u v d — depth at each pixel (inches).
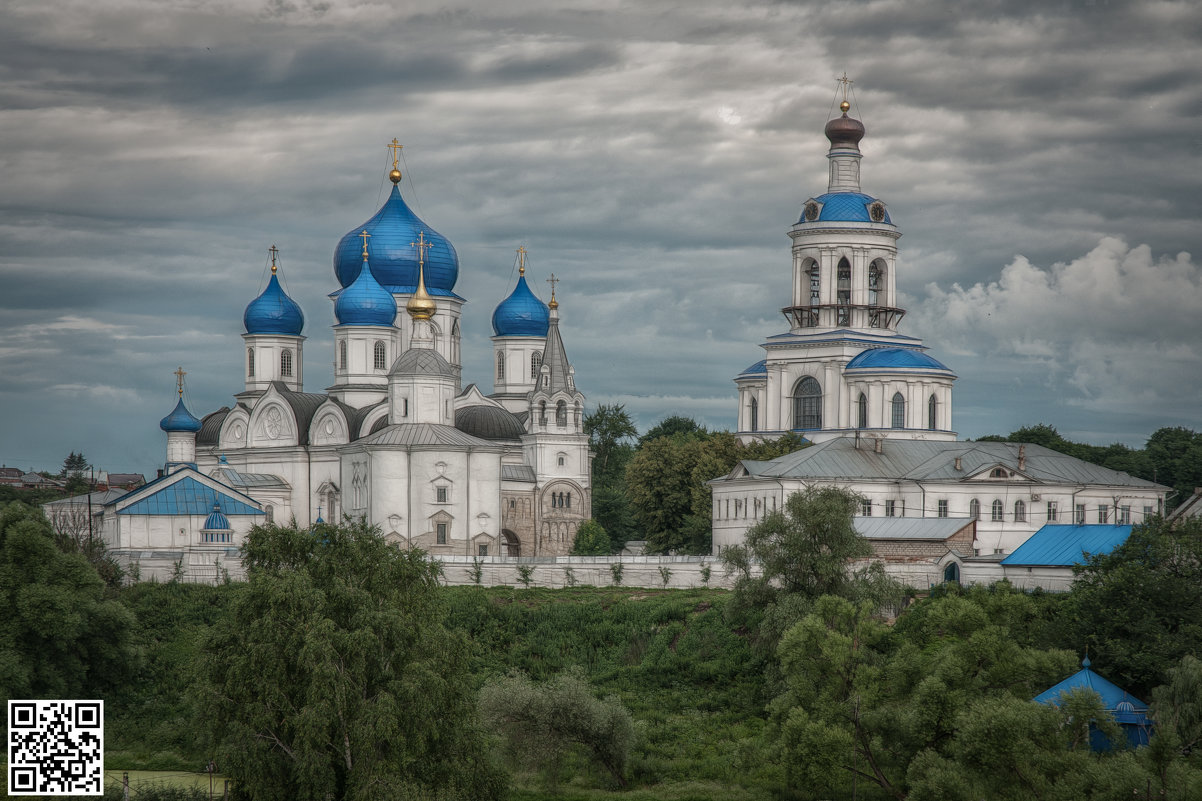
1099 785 2630.4
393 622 2883.9
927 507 5802.2
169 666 4239.7
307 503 6397.6
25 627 3693.4
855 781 3029.0
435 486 5792.3
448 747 2896.2
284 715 2807.6
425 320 6299.2
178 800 3078.2
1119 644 3405.5
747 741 3257.9
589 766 3484.3
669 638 4190.5
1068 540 4483.3
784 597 3848.4
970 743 2741.1
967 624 3134.8
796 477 5728.3
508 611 4443.9
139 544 5497.1
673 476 6412.4
